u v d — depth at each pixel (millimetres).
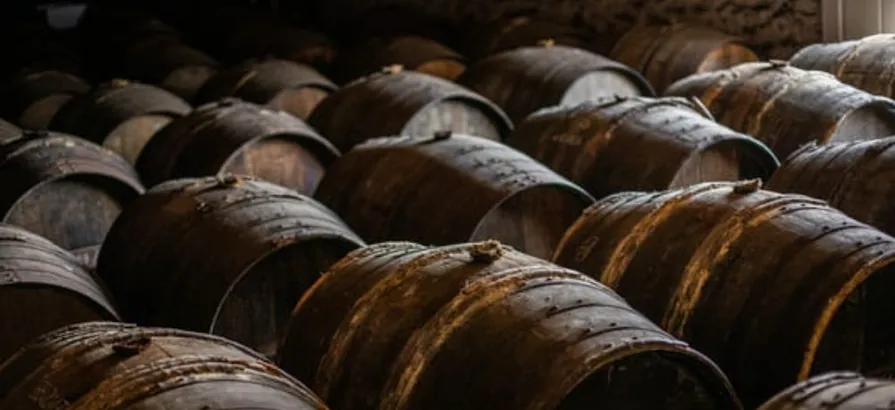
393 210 6570
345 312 4602
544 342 3936
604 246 5312
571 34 12727
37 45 15945
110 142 10211
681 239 5047
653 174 6852
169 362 3779
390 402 4203
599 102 7660
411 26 15508
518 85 9852
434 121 8961
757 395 4664
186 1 20000
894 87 8531
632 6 13102
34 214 7734
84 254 7961
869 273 4527
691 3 12328
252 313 5887
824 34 10875
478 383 3986
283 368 4840
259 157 8453
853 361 4914
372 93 9242
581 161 7250
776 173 6523
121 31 16406
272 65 11477
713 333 4793
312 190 8656
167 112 10500
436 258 4641
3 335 5473
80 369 3846
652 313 5008
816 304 4500
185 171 8578
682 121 7117
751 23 11648
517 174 6367
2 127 9453
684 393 4109
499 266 4465
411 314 4344
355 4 17922
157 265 6062
